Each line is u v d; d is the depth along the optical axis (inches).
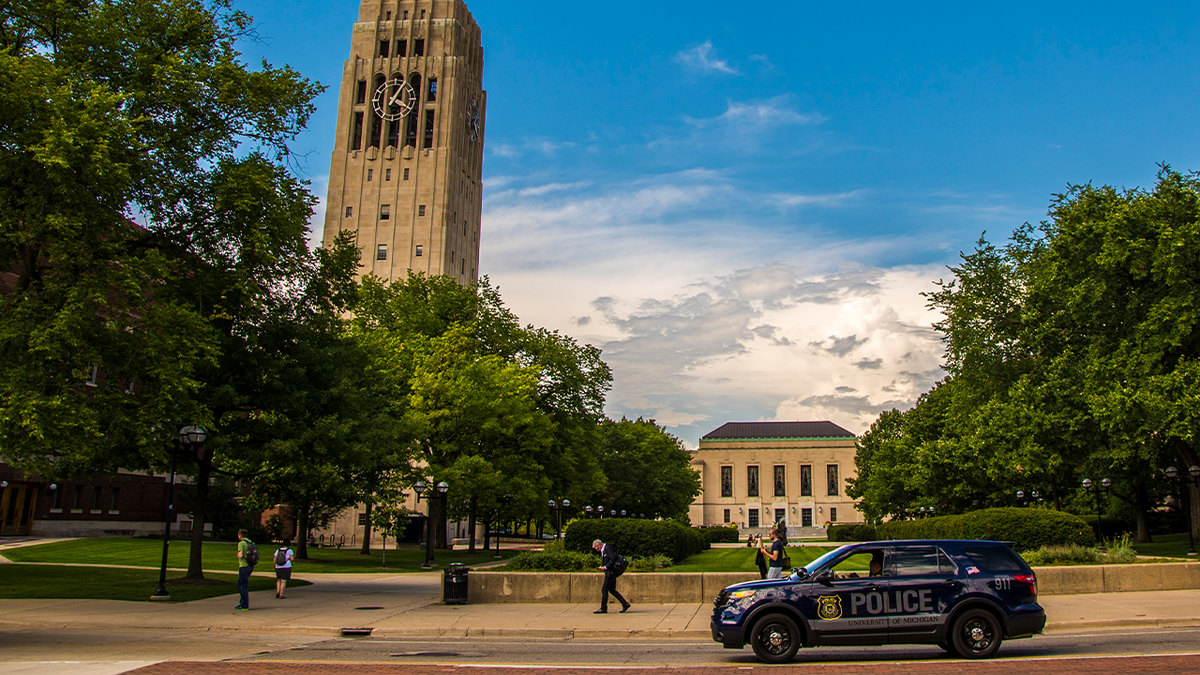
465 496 1886.1
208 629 754.2
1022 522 1112.2
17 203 799.1
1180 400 1219.2
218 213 989.8
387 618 814.5
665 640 692.7
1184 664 468.8
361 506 2758.4
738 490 5762.8
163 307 837.8
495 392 1791.3
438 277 2314.2
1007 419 1478.8
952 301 1749.5
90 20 916.6
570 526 1349.7
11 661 539.5
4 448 730.2
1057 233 1531.7
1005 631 534.0
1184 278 1285.7
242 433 1048.8
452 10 3735.2
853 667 502.6
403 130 3511.3
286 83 1065.5
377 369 1644.9
